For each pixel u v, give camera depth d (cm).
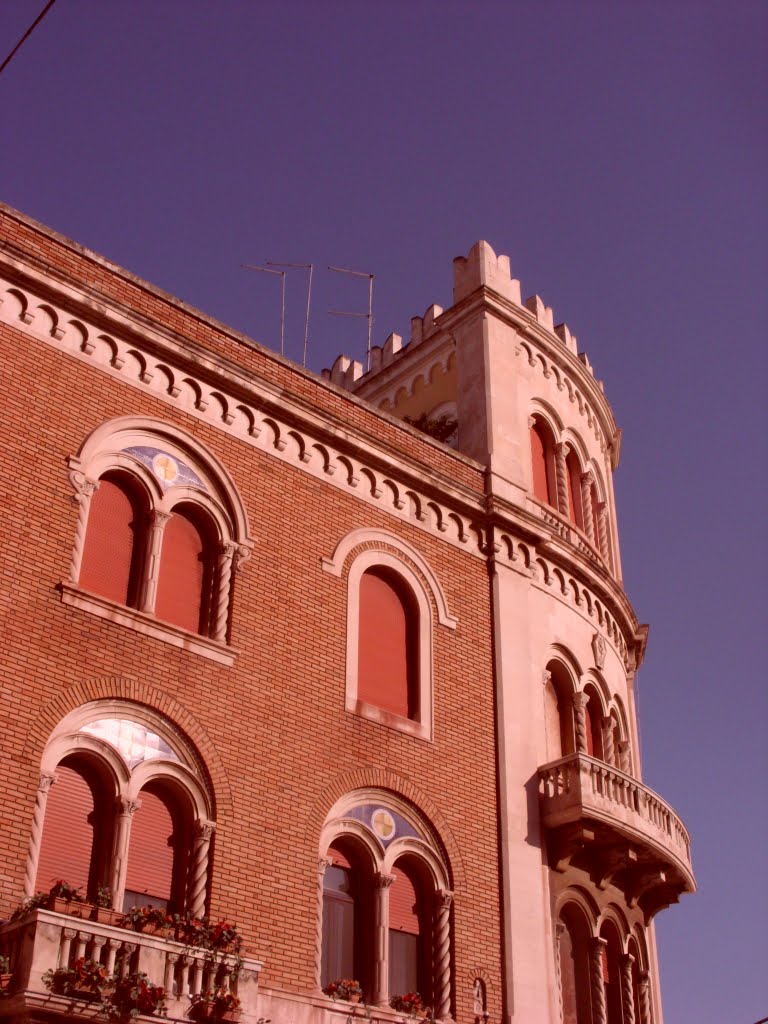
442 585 2798
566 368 3538
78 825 2041
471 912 2492
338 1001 2186
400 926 2409
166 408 2439
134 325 2420
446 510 2900
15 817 1934
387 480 2791
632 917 2889
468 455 3159
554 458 3388
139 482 2355
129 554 2312
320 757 2372
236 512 2458
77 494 2230
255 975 1914
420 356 3503
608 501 3684
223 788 2202
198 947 1858
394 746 2516
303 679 2414
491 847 2594
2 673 2009
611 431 3822
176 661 2238
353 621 2564
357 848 2398
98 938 1752
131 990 1727
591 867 2784
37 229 2378
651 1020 2862
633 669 3572
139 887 2072
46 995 1653
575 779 2683
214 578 2394
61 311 2347
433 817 2514
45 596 2114
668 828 2866
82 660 2114
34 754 1994
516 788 2678
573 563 3128
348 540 2639
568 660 3045
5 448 2167
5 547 2098
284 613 2447
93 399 2327
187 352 2488
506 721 2736
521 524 2997
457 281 3469
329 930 2302
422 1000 2375
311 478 2633
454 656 2741
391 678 2620
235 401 2559
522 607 2934
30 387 2247
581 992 2692
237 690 2302
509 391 3262
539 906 2595
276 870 2212
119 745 2108
